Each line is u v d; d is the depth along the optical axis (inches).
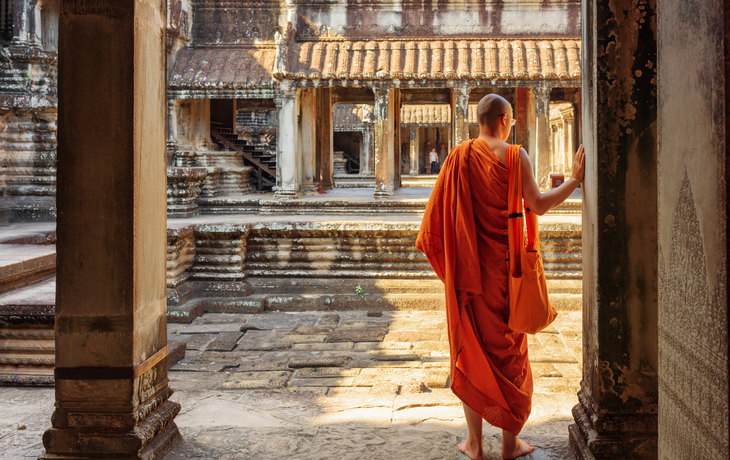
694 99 66.7
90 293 120.6
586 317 127.2
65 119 119.0
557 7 484.4
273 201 456.4
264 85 516.4
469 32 488.1
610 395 115.6
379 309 318.0
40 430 152.4
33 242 337.7
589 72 120.0
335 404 179.5
